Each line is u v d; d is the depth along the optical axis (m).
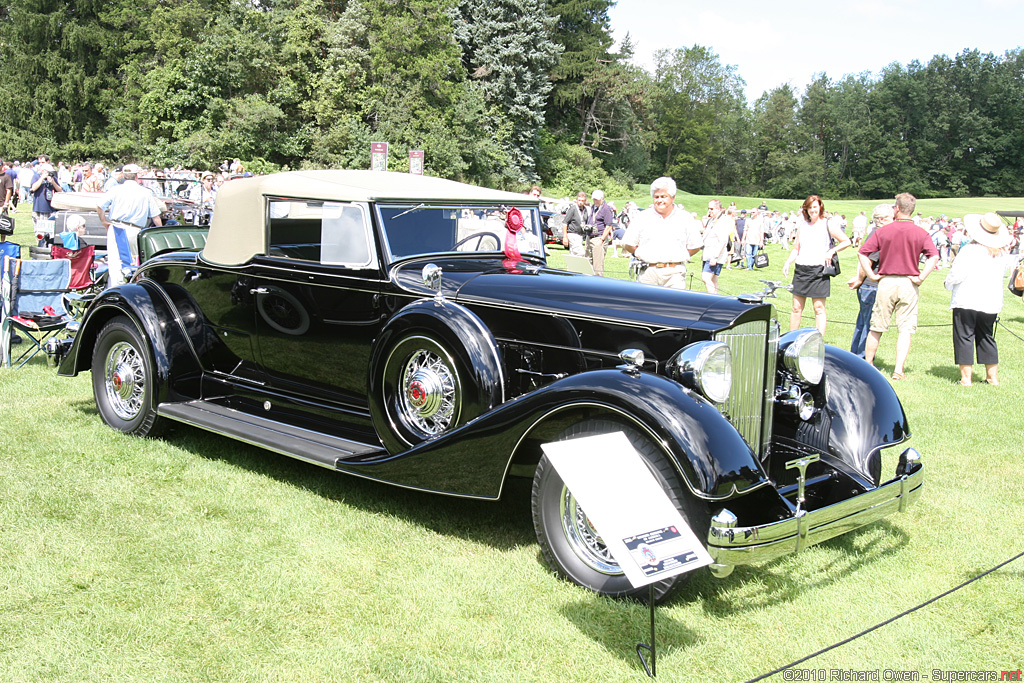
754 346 3.69
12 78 53.72
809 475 3.80
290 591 3.23
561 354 3.86
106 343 5.21
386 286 4.11
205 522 3.88
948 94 116.75
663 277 6.38
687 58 98.81
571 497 3.33
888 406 4.00
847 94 118.06
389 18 44.28
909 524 4.25
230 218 4.73
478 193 4.74
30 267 6.89
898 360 7.96
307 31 44.44
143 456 4.76
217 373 5.06
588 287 3.92
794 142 118.75
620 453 2.88
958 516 4.37
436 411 3.82
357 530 3.86
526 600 3.21
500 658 2.81
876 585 3.51
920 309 15.05
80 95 53.59
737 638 3.01
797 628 3.10
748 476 2.98
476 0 54.84
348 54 44.09
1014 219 31.41
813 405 4.08
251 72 44.03
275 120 42.28
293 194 4.38
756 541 2.90
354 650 2.82
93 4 55.12
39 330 6.98
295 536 3.76
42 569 3.33
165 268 5.18
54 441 4.91
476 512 4.16
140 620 2.97
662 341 3.60
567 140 68.19
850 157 119.12
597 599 3.22
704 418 3.03
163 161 41.38
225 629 2.94
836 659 2.89
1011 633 3.11
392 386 3.96
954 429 6.12
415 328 3.81
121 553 3.51
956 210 63.94
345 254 4.23
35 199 15.57
